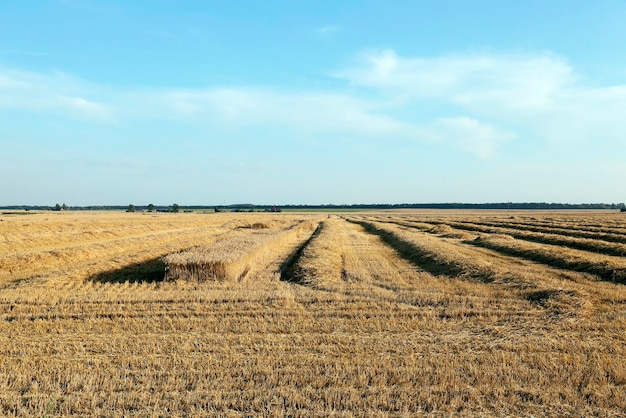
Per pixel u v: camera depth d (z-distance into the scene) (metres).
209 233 59.69
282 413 8.20
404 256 31.56
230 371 9.98
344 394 8.90
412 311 14.94
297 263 25.66
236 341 11.99
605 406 8.48
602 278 20.81
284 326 13.27
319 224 84.56
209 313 14.69
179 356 10.87
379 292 17.91
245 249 25.91
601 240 37.97
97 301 16.27
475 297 16.81
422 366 10.23
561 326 13.14
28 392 9.09
